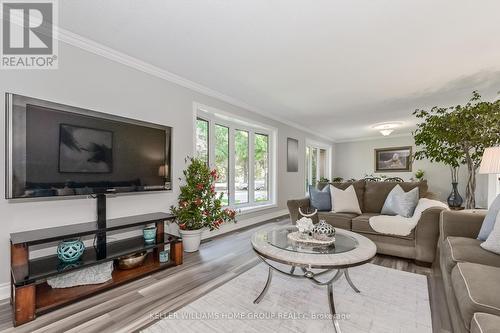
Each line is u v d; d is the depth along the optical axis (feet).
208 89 11.58
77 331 4.97
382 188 11.77
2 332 4.90
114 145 7.63
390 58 8.48
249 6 5.91
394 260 8.98
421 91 11.77
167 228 9.96
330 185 12.84
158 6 5.95
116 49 8.08
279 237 6.86
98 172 7.22
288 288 6.75
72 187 6.66
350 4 5.79
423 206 8.79
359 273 7.75
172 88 10.16
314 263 5.03
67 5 5.93
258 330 4.98
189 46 7.86
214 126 13.15
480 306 3.43
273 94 12.41
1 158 6.04
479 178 17.42
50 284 6.34
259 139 16.52
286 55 8.37
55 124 6.37
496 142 7.91
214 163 13.12
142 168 8.41
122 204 8.50
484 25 6.50
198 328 5.06
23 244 5.38
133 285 6.91
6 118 5.59
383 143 24.31
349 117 16.99
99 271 6.98
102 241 7.38
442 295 6.36
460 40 7.27
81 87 7.48
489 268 4.42
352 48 7.84
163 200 9.76
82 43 7.43
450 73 9.69
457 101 13.21
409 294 6.40
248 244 10.79
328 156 25.89
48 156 6.23
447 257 5.66
